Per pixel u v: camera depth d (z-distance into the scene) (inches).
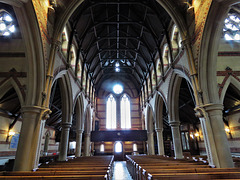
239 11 356.5
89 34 562.9
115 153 927.7
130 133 721.6
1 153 405.7
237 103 434.6
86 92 638.5
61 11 333.1
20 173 187.6
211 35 264.2
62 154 395.2
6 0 210.8
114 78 1063.6
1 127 413.1
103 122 978.1
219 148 241.1
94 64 753.6
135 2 460.4
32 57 260.7
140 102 981.8
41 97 266.7
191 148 680.4
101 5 514.3
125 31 654.5
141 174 226.5
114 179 366.0
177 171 189.6
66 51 404.5
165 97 487.2
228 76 303.3
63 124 415.8
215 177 159.6
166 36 447.5
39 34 257.3
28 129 245.9
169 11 350.6
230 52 324.2
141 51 693.3
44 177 156.3
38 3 255.4
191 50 311.3
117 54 823.7
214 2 240.1
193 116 647.1
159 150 561.0
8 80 284.5
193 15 308.7
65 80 410.3
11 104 427.5
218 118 253.8
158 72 575.5
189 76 322.7
